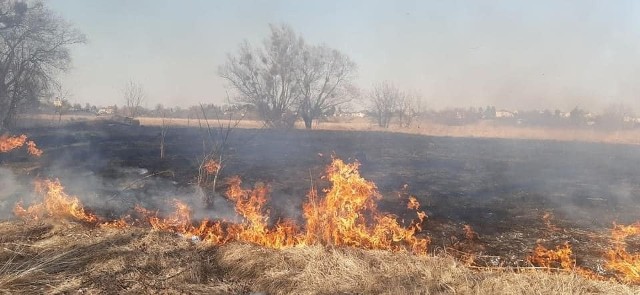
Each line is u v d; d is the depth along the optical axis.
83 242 7.02
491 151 28.61
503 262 8.12
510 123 51.50
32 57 29.36
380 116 54.41
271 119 44.75
